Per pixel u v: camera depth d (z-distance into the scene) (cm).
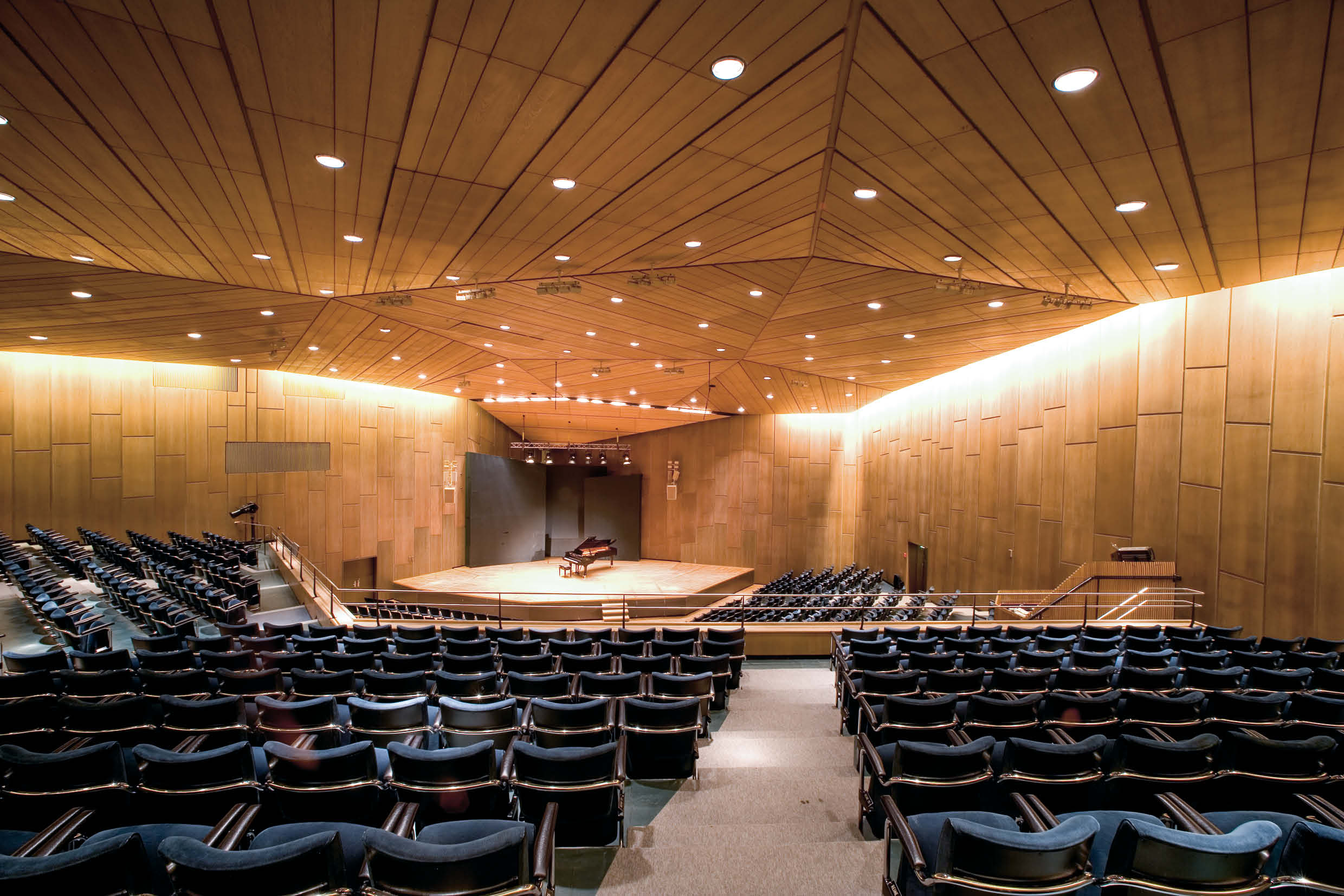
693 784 470
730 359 1529
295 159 510
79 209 617
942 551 1692
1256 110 423
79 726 414
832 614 1527
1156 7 326
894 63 376
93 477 1528
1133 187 553
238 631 695
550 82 396
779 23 337
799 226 667
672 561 2641
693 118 440
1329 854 223
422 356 1534
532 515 2588
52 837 254
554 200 595
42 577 996
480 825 292
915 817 304
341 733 429
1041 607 1034
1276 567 817
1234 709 433
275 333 1261
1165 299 968
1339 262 738
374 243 730
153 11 329
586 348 1419
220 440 1709
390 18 335
